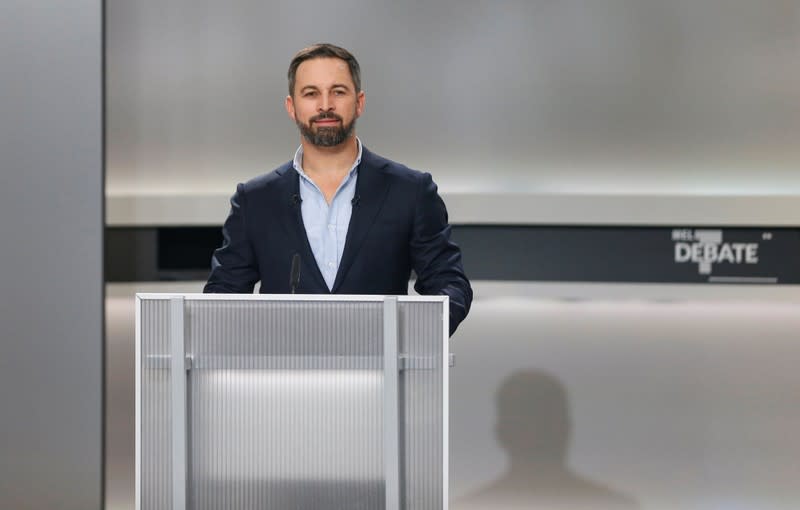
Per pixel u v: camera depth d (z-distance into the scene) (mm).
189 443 4586
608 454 11023
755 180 12641
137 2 12836
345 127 5977
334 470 4547
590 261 12516
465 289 6141
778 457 10875
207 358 4586
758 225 12438
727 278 12438
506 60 12617
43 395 9008
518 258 12547
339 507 4547
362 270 6117
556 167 12711
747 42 12508
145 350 4586
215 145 12906
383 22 12633
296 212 6172
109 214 12820
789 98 12523
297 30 12719
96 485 8992
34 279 9031
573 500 10172
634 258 12492
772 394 12008
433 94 12695
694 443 11172
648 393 12062
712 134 12617
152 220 12773
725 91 12562
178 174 12969
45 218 9047
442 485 4508
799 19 12422
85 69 9070
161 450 4578
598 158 12688
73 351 9008
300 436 4551
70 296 9023
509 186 12742
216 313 4578
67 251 9047
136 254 12812
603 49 12586
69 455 9000
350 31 12664
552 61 12617
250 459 4570
